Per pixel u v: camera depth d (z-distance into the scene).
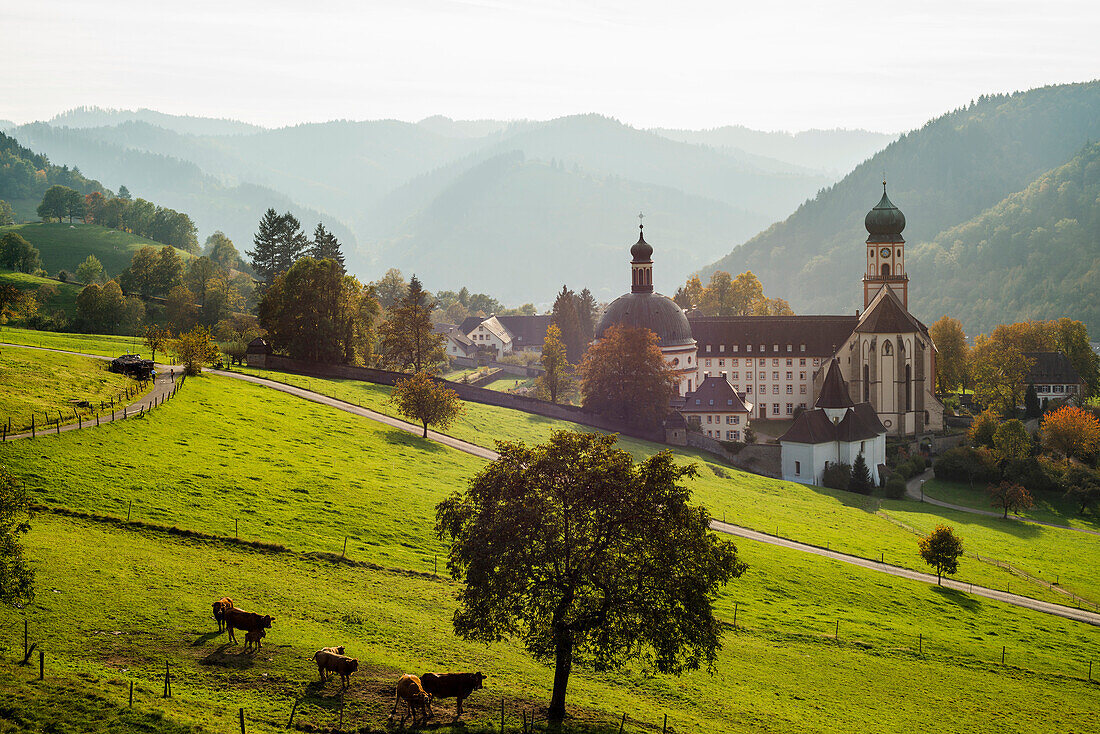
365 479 101.38
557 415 174.88
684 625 52.69
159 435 99.69
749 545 106.81
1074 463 176.62
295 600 64.81
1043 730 64.44
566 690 58.34
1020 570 117.25
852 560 108.62
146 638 54.66
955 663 77.12
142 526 74.06
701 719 57.28
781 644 76.00
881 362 199.38
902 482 163.12
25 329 184.12
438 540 86.00
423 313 179.00
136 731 43.25
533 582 52.84
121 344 160.12
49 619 54.84
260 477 93.38
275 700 49.12
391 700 50.84
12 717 42.94
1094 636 91.44
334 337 166.88
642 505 52.34
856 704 64.69
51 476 80.44
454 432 139.75
